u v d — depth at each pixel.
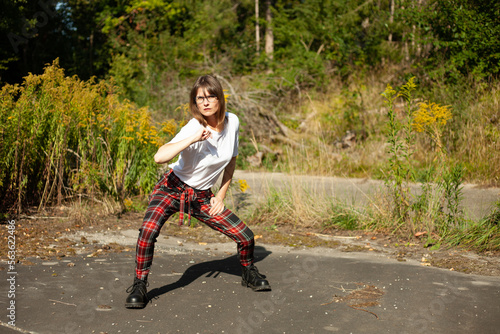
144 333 3.02
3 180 6.27
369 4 15.00
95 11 18.69
